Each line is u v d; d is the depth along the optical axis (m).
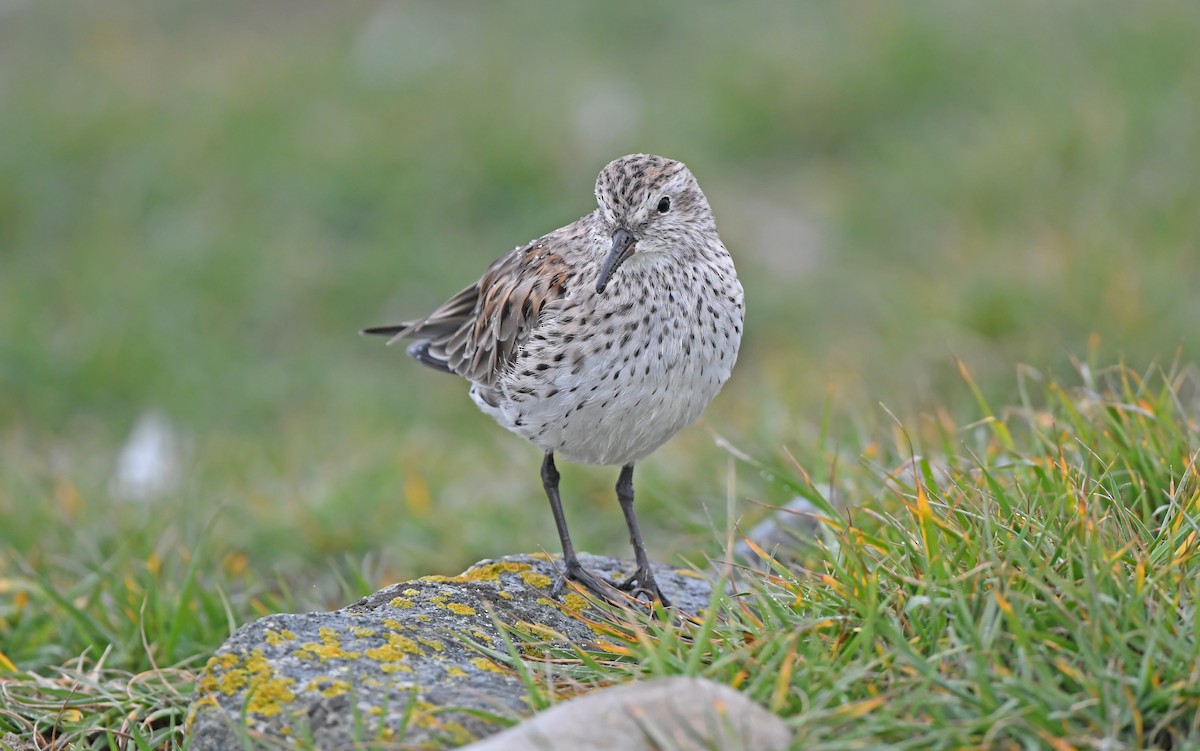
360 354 17.22
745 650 6.27
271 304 17.77
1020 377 10.02
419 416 15.20
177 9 26.23
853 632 6.59
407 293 17.84
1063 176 16.88
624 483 8.80
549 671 6.29
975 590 6.42
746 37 22.36
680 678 5.88
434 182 19.30
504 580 8.05
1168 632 6.09
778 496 10.50
